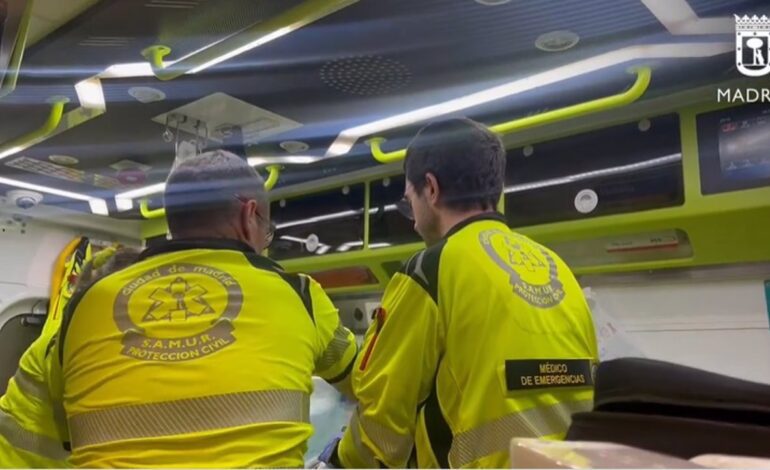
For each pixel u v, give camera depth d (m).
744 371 1.93
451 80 1.54
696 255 2.00
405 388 0.98
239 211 1.09
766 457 0.56
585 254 2.24
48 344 1.08
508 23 1.25
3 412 1.07
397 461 0.97
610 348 2.14
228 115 1.78
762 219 1.77
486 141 1.12
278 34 1.27
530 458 0.55
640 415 0.64
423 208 1.15
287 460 0.89
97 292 0.98
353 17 1.21
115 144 2.07
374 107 1.71
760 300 1.93
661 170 1.92
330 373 1.15
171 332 0.91
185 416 0.85
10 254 3.10
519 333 0.97
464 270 1.00
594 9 1.19
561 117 1.62
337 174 2.60
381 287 2.80
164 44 1.36
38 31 1.37
